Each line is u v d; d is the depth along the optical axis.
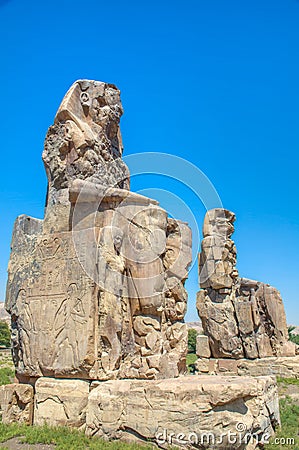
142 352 10.20
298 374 20.78
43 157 12.02
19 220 12.03
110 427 8.42
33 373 10.26
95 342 9.45
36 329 10.41
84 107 11.88
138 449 7.71
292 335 51.75
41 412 9.66
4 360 27.34
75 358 9.45
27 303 10.80
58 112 11.59
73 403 9.20
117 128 12.75
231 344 21.62
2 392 10.38
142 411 8.17
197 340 22.33
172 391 7.99
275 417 9.43
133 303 10.46
